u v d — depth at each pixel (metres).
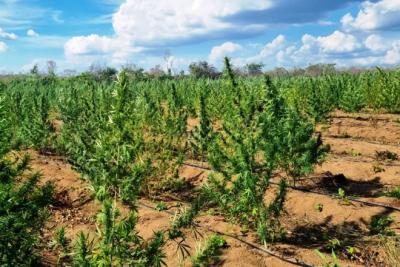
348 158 11.64
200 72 46.88
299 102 16.38
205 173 10.35
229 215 7.50
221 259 6.48
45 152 13.09
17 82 43.91
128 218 4.90
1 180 5.04
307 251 6.75
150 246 4.54
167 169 10.05
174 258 6.50
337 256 6.61
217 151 7.71
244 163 7.03
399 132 14.55
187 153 12.05
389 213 7.82
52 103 23.34
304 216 8.07
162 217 8.12
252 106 8.63
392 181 9.54
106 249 4.32
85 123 11.22
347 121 16.91
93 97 13.16
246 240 7.05
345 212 7.95
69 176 10.20
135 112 8.80
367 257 6.57
